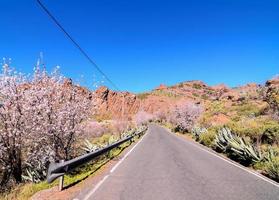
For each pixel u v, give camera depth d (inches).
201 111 1936.5
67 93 576.4
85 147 647.1
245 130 918.4
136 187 363.3
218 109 2501.2
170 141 1160.8
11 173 538.9
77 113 567.5
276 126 863.1
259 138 860.0
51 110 541.6
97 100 661.3
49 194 329.7
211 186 367.9
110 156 683.4
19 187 431.5
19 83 542.3
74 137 589.9
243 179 414.3
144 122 4065.0
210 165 542.0
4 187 510.9
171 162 579.2
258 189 353.4
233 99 3166.8
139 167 520.1
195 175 442.6
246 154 582.6
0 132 516.4
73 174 479.8
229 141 712.4
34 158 544.1
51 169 317.1
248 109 2285.9
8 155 540.4
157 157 658.2
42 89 545.0
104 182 393.4
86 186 369.1
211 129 1168.8
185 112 1876.2
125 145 1003.3
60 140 552.4
